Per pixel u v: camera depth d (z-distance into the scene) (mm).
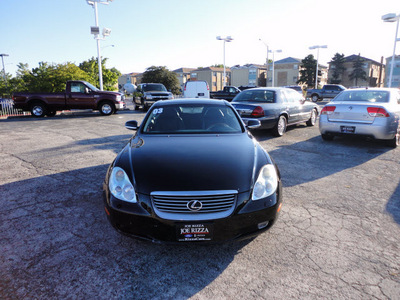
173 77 55812
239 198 2406
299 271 2402
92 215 3387
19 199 3836
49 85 29953
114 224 2541
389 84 24922
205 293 2160
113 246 2768
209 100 4375
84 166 5391
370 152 6410
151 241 2410
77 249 2707
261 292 2168
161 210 2365
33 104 14266
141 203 2393
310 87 66438
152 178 2479
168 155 2838
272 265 2482
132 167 2652
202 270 2428
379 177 4746
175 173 2518
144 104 16578
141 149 3037
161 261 2547
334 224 3180
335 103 6930
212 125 3709
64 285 2238
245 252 2674
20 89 37344
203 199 2348
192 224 2318
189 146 3076
